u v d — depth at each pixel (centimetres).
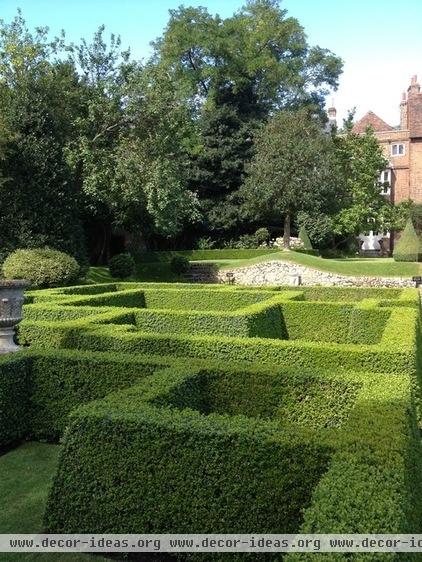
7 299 670
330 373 440
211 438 303
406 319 719
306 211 2895
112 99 1881
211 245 3145
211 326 804
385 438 286
